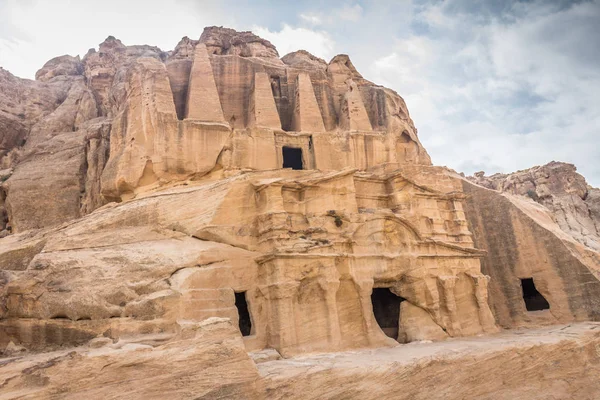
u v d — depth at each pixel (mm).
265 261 21406
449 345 21562
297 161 36406
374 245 24656
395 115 39219
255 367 14656
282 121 36344
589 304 28625
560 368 21406
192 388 13359
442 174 33594
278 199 22719
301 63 41031
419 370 17547
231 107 34250
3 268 21688
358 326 22938
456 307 27047
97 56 48781
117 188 28422
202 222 22266
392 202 28078
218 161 29484
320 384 15562
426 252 26500
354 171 25688
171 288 18297
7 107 42031
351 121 35344
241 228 22547
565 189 46906
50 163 34531
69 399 11773
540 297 32906
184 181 28203
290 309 20594
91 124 37719
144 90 29453
